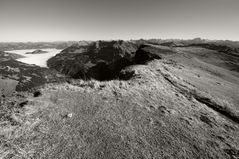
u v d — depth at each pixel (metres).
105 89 18.22
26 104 12.51
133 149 9.87
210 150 11.04
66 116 11.98
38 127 10.20
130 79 24.02
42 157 8.16
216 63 85.44
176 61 56.97
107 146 9.75
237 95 32.66
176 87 25.38
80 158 8.56
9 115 10.59
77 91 16.80
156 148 10.29
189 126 13.70
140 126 12.40
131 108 14.95
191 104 19.25
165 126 13.01
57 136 9.82
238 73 69.69
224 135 13.62
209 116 16.97
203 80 37.16
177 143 11.14
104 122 12.11
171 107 16.88
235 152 11.35
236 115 20.17
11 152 7.93
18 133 9.24
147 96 18.45
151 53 69.94
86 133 10.59
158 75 28.91
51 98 14.36
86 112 13.09
